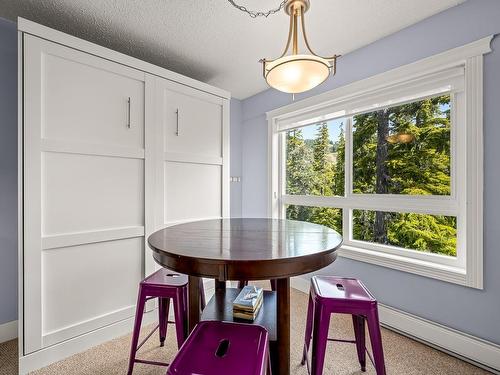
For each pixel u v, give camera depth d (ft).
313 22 5.95
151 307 6.81
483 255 5.09
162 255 3.55
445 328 5.59
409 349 5.71
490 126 5.01
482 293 5.12
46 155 5.26
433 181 6.18
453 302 5.52
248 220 6.53
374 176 7.34
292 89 4.74
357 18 5.82
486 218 5.07
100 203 6.03
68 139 5.53
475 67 5.16
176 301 4.59
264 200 10.49
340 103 7.89
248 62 7.95
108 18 5.81
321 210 8.89
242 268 3.15
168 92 7.30
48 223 5.30
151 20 5.89
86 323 5.75
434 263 6.02
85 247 5.81
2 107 5.89
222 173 8.75
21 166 4.98
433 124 6.18
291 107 9.13
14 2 5.26
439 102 6.07
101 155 6.04
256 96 10.75
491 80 4.99
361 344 4.93
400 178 6.77
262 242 4.02
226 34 6.46
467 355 5.25
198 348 2.95
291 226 5.54
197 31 6.33
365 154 7.55
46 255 5.27
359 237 7.76
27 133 5.02
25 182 5.00
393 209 6.86
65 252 5.52
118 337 6.19
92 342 5.82
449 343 5.50
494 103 4.96
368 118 7.48
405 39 6.21
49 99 5.29
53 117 5.34
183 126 7.66
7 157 5.96
